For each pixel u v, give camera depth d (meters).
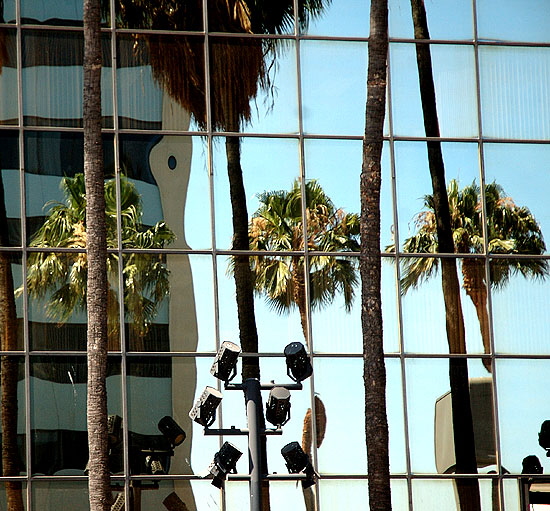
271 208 27.20
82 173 26.50
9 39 26.67
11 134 26.31
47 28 26.91
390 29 28.52
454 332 27.58
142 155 26.83
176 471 25.84
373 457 22.38
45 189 26.27
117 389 25.89
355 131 27.88
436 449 27.06
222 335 26.53
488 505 27.05
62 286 25.98
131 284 26.30
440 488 26.94
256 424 19.80
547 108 28.98
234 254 26.84
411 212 27.86
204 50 27.47
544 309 28.08
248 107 27.48
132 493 25.59
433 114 28.34
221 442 26.11
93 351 22.66
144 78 27.11
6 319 25.66
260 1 27.95
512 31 29.16
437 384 27.33
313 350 26.83
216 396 19.31
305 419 26.56
